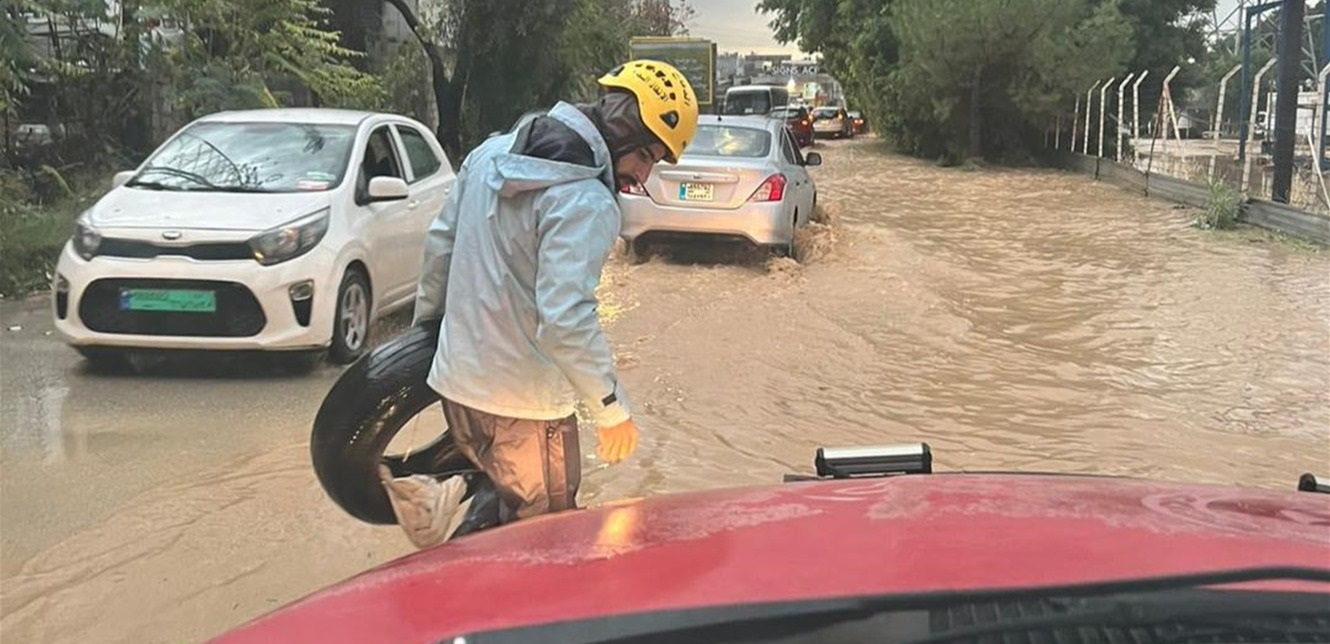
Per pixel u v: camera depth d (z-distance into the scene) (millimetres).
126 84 13633
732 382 6695
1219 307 9070
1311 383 6773
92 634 3570
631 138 3023
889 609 1431
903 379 6828
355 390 3180
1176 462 5355
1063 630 1358
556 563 1730
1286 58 15672
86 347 6395
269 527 4398
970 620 1396
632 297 9297
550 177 2854
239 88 14258
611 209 2908
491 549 1903
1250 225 14781
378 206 7398
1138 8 33281
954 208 17906
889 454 2529
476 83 25625
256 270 6285
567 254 2814
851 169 28641
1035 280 10414
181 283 6242
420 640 1479
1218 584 1447
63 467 5004
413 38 26469
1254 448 5578
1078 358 7383
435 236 3225
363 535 4352
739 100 38281
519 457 3117
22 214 9898
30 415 5773
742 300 9211
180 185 7020
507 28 24797
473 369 2994
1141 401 6395
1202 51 35875
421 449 3473
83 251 6375
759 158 10664
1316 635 1337
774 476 5094
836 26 38594
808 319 8484
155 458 5141
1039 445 5613
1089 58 28609
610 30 30078
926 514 1840
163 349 6367
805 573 1564
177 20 14398
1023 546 1623
